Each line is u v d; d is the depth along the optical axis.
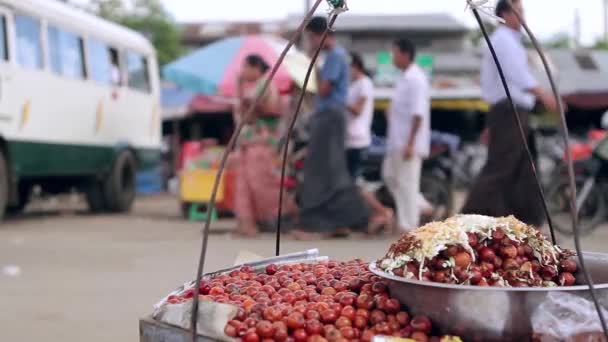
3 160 9.77
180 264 6.83
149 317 2.79
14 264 6.91
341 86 8.05
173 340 2.66
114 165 12.84
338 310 2.63
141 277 6.26
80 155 11.71
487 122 6.48
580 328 2.39
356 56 8.76
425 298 2.50
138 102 14.06
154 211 13.55
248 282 3.08
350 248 7.52
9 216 12.28
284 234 8.84
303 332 2.53
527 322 2.39
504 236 2.73
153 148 14.81
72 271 6.55
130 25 33.44
